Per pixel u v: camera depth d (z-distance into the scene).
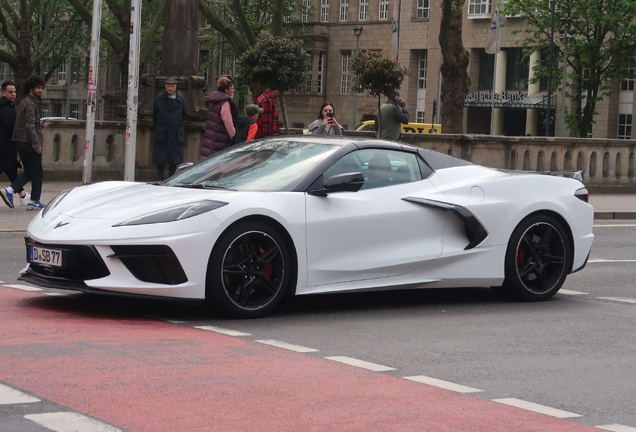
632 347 7.15
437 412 5.14
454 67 30.03
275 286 7.76
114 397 5.14
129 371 5.71
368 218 8.16
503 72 62.06
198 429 4.64
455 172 8.91
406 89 65.75
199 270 7.35
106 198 8.02
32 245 7.66
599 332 7.73
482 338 7.32
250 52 23.56
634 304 9.27
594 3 49.78
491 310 8.63
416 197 8.49
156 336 6.79
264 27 56.06
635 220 19.47
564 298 9.48
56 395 5.13
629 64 51.72
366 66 22.25
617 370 6.37
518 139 24.55
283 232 7.77
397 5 43.31
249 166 8.39
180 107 17.95
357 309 8.42
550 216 9.18
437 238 8.58
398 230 8.34
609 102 56.59
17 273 9.76
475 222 8.68
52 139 21.59
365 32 68.31
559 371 6.28
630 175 26.25
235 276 7.59
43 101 85.44
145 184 8.54
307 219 7.86
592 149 25.53
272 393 5.36
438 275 8.56
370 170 8.45
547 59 53.59
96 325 7.10
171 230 7.28
